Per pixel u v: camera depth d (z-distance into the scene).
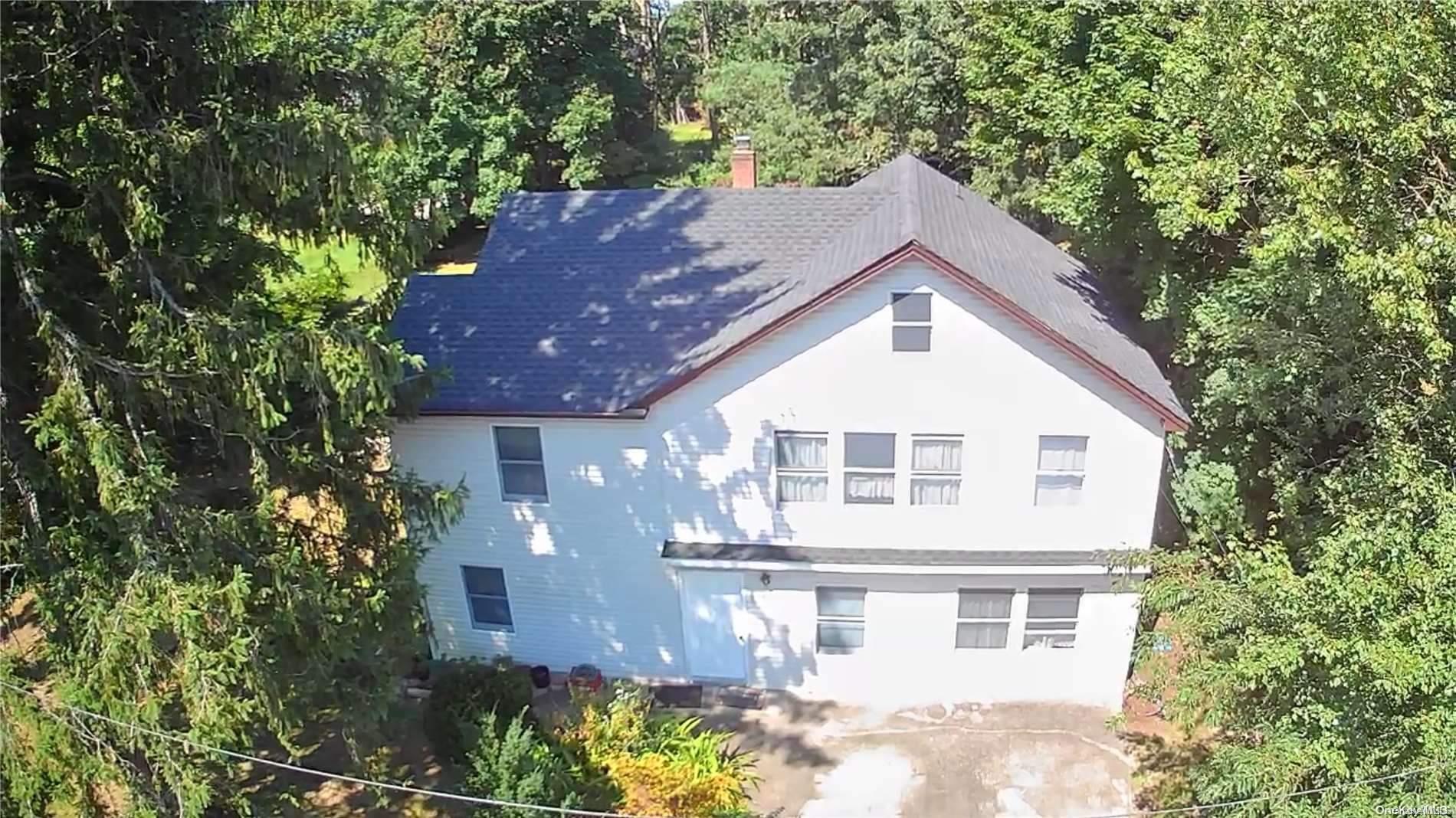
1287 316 15.82
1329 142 13.23
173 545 12.02
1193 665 13.43
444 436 17.86
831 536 17.69
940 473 17.03
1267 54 13.27
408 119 14.06
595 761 15.39
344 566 15.09
